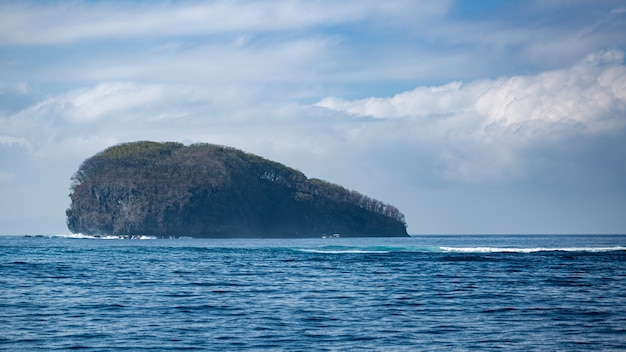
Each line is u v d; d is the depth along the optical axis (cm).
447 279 7238
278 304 5147
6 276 7438
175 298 5503
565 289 6266
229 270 8612
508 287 6425
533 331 4022
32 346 3534
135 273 8050
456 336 3859
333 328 4084
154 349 3484
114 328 4034
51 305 4994
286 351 3459
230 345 3588
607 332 3997
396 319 4428
